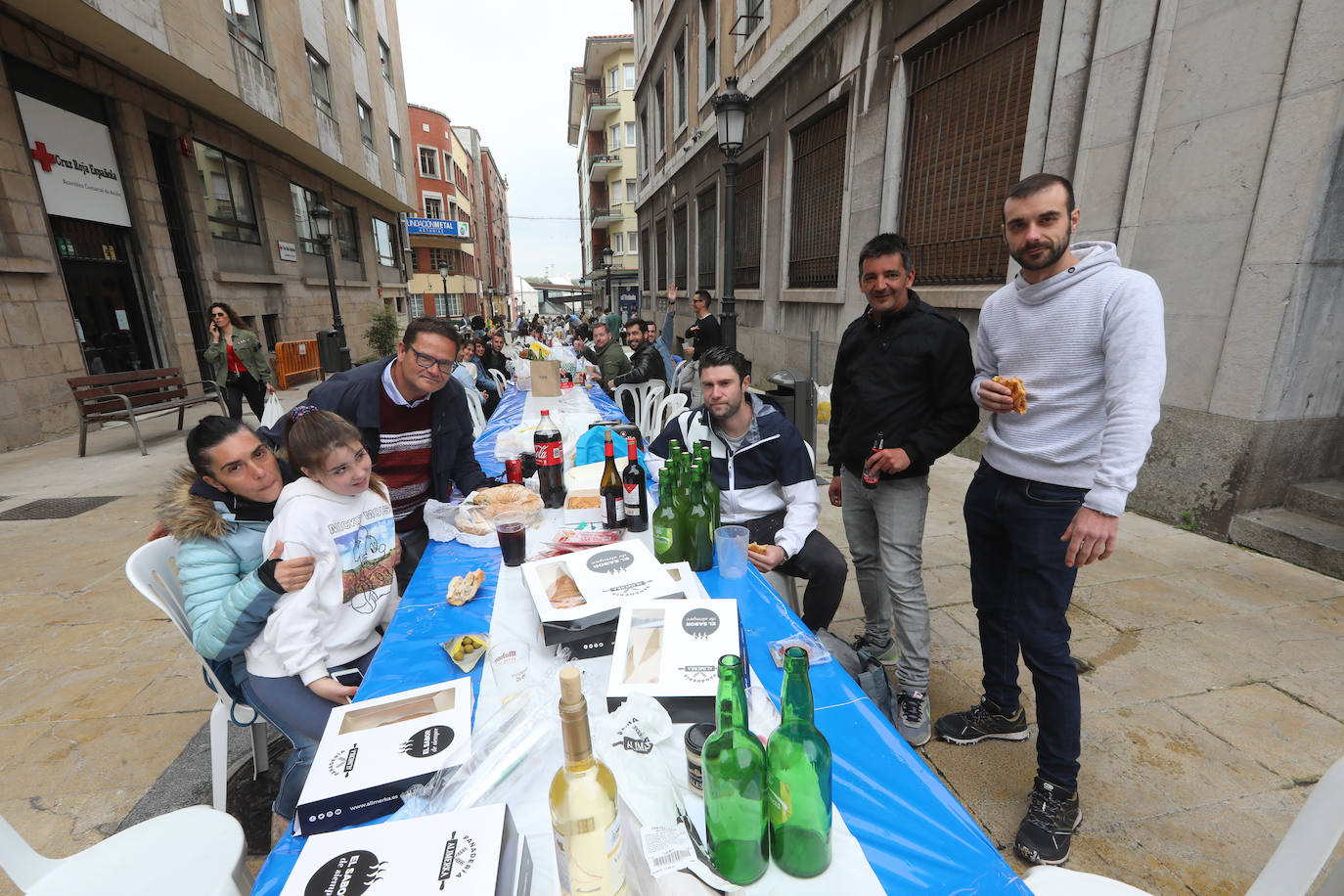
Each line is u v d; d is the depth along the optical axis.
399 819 0.86
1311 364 3.06
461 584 1.61
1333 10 2.63
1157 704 2.14
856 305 6.53
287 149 12.16
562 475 2.40
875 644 2.44
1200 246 3.27
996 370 1.82
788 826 0.77
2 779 2.03
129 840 1.26
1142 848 1.63
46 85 6.95
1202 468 3.39
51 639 2.85
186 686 2.51
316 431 1.52
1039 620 1.65
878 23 5.78
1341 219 2.82
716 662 1.12
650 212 18.66
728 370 2.11
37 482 5.19
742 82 9.68
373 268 18.75
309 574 1.49
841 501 2.44
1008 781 1.89
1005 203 1.63
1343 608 2.63
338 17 13.88
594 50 29.17
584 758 0.67
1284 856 0.92
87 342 7.50
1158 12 3.32
